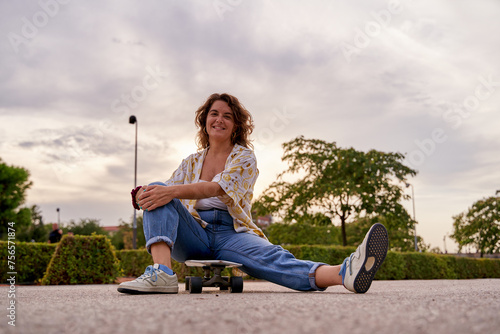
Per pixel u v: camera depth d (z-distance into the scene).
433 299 2.23
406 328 1.30
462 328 1.30
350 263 2.74
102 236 8.23
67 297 2.70
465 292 3.10
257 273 3.08
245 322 1.41
